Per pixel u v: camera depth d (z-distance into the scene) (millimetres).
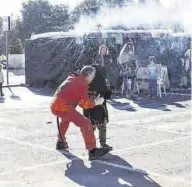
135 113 12688
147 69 16594
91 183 6246
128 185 6145
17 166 7113
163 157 7656
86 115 7875
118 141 8945
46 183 6242
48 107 14164
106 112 7953
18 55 36375
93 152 7461
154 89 16141
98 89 7746
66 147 8281
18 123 11164
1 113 12906
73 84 7504
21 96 17328
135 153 7949
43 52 20234
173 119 11617
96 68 7812
